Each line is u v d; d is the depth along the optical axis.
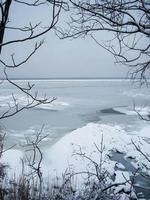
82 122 32.84
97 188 3.87
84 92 82.94
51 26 1.19
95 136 22.05
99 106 47.62
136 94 72.19
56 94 73.38
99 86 120.94
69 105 48.81
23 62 1.25
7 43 1.17
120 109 42.78
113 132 23.47
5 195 3.71
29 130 26.88
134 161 17.36
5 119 30.75
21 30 1.17
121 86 118.81
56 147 19.95
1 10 1.12
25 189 3.71
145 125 29.47
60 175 14.22
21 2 1.16
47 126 29.55
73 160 17.17
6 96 58.53
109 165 16.11
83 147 19.95
